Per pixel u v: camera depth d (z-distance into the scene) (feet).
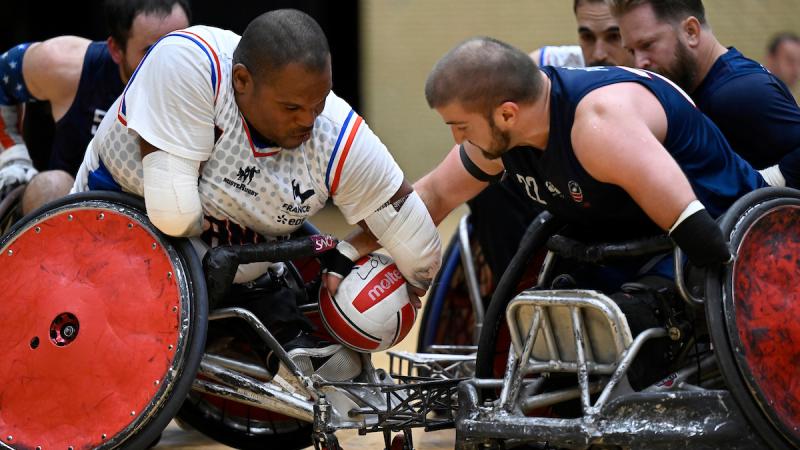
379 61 124.26
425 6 122.72
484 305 50.55
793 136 39.96
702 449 30.91
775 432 31.07
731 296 31.24
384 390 34.81
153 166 33.04
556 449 34.35
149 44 42.98
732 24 116.98
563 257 36.52
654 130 33.55
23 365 33.71
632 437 31.07
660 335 32.91
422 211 36.78
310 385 34.50
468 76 33.30
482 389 35.70
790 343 31.99
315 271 41.57
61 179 43.98
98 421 32.78
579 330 32.42
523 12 120.57
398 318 36.68
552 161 34.09
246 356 38.73
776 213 32.71
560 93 33.63
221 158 34.17
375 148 35.73
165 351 32.55
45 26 100.42
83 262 33.86
